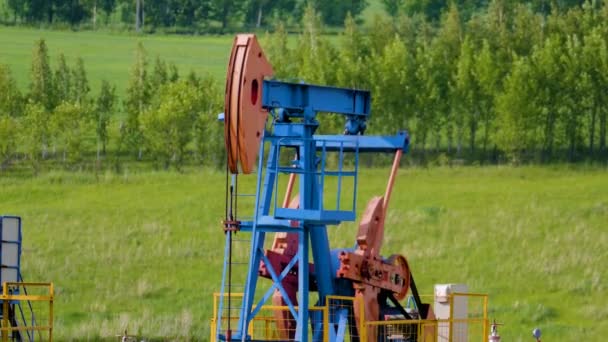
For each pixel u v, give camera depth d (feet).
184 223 451.53
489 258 407.03
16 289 240.53
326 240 225.76
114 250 402.11
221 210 475.72
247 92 211.61
